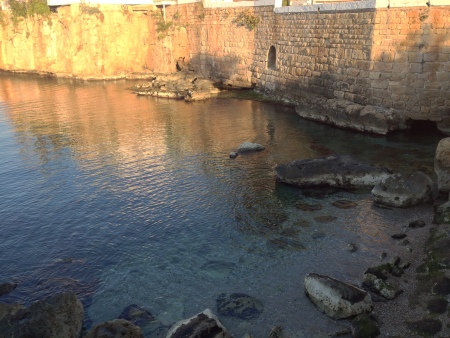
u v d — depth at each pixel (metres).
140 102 41.38
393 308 11.14
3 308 11.16
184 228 16.16
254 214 17.03
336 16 30.22
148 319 11.34
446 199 17.33
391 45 26.22
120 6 57.78
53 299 11.05
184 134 29.09
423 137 25.75
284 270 13.20
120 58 59.22
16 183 21.05
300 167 19.59
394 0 25.56
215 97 41.69
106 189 20.02
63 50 60.53
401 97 26.36
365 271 12.77
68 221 17.02
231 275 13.09
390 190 17.19
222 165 22.64
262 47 40.47
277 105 36.94
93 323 11.27
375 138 26.19
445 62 24.55
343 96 30.41
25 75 63.16
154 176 21.44
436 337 9.82
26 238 15.81
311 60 33.53
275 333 10.43
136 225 16.53
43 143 27.89
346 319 10.88
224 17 44.75
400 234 14.72
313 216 16.67
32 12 62.41
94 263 14.09
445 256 12.63
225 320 11.16
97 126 32.16
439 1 23.97
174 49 54.19
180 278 13.09
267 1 38.62
